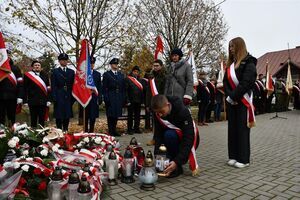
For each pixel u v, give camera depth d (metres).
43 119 7.28
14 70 7.09
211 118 13.76
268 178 4.33
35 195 3.32
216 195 3.63
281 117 14.49
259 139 7.96
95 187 3.24
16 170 3.35
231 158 5.15
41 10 10.03
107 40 10.98
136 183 4.06
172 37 16.08
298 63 36.28
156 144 4.57
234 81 5.00
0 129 4.07
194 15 16.00
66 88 7.25
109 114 8.04
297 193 3.72
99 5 10.38
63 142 4.43
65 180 3.23
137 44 12.51
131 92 8.54
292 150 6.47
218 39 18.02
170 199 3.50
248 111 4.89
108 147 4.46
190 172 4.62
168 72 6.48
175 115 4.26
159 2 15.97
